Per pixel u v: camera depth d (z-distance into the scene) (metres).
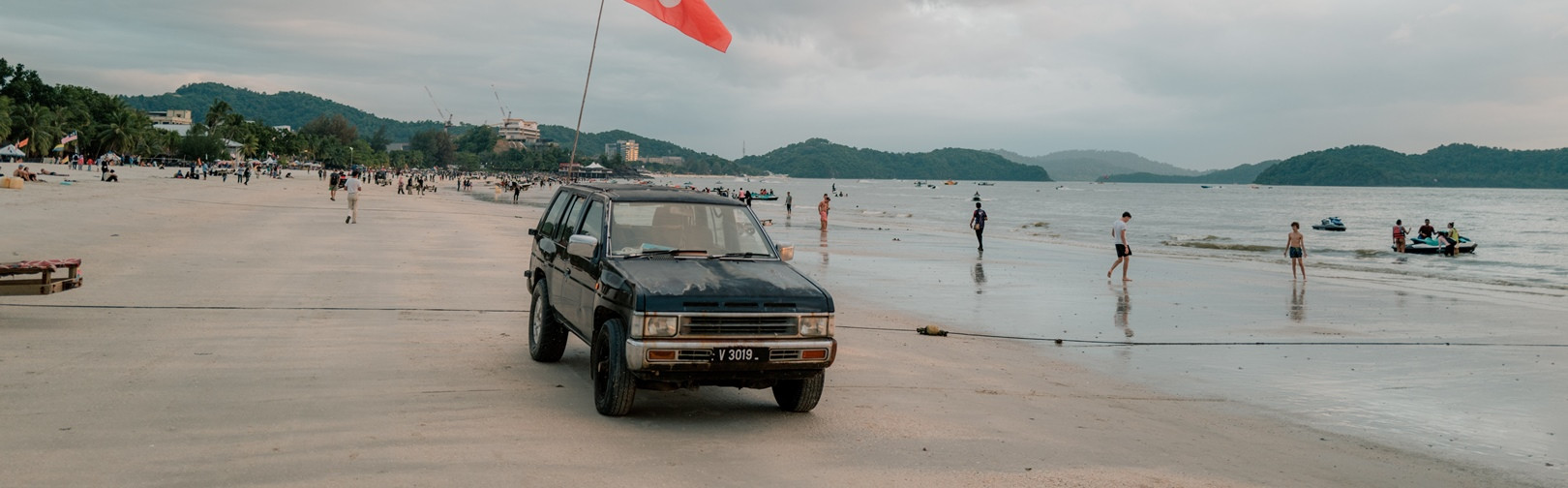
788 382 6.68
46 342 8.09
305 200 44.00
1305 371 9.90
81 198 32.66
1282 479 5.76
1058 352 10.70
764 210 67.75
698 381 6.03
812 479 5.16
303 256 17.02
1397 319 14.20
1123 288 18.12
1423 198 168.75
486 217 37.47
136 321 9.41
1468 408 8.26
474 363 8.09
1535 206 115.38
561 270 7.81
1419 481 5.95
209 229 22.72
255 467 4.88
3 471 4.59
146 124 139.62
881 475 5.29
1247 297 16.84
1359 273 23.53
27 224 20.48
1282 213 85.44
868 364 9.10
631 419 6.36
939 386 8.20
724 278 6.32
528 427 5.98
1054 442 6.30
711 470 5.26
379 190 76.00
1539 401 8.55
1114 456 6.02
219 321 9.68
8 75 111.56
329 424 5.82
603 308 6.45
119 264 14.30
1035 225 52.62
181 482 4.57
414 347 8.76
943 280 18.62
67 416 5.68
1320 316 14.44
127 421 5.64
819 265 20.97
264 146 176.38
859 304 14.36
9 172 61.59
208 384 6.78
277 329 9.38
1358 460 6.43
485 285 14.02
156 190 44.59
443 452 5.31
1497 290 19.27
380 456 5.17
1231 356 10.73
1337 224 51.31
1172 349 11.20
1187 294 17.16
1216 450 6.44
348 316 10.48
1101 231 46.75
